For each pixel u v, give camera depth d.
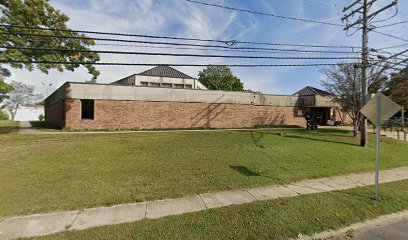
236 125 22.81
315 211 4.57
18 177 6.25
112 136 14.26
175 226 3.89
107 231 3.70
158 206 4.70
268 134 16.78
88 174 6.60
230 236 3.64
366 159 9.79
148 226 3.87
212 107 21.72
